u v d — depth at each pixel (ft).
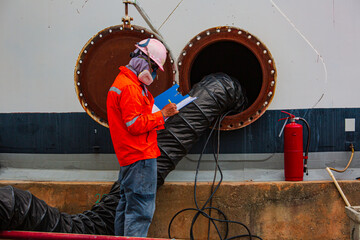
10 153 18.01
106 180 16.81
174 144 14.82
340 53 16.89
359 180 16.01
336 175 16.63
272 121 17.08
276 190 15.56
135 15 17.10
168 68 15.57
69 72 17.58
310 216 15.65
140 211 12.50
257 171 17.02
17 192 11.84
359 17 16.78
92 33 17.40
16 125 17.94
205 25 16.96
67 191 16.20
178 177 16.78
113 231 14.34
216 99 15.25
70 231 13.25
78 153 17.61
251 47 15.69
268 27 16.88
